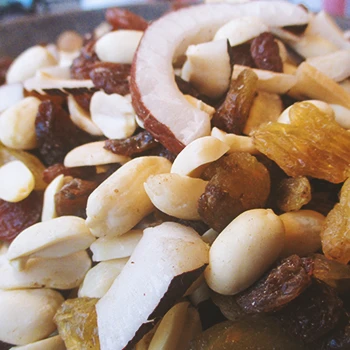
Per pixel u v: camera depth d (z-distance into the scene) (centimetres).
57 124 11
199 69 10
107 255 9
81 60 13
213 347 8
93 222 9
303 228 9
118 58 12
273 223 8
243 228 8
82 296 9
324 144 9
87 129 11
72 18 21
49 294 9
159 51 10
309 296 8
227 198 8
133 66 10
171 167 9
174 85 10
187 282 8
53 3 30
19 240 9
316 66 12
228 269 8
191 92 10
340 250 8
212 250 8
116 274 9
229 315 8
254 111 10
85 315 8
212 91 11
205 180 9
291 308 8
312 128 9
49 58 15
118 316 8
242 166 8
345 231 8
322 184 9
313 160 9
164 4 21
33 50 15
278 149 9
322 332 8
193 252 8
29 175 10
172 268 8
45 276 9
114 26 14
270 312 8
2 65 18
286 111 10
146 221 9
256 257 8
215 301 8
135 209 9
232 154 9
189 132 9
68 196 10
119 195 9
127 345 8
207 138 8
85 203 10
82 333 8
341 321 8
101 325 8
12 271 9
